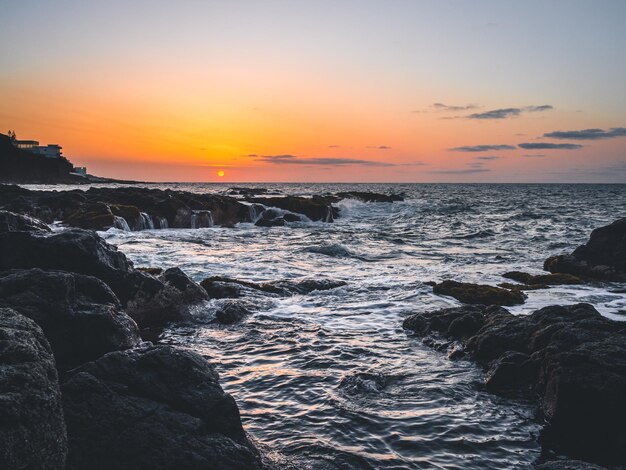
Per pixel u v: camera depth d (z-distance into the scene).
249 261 21.42
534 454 6.33
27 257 10.46
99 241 12.02
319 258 23.25
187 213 39.06
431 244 30.77
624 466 6.27
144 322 11.74
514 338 9.38
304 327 11.69
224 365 9.14
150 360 5.87
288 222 44.91
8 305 7.59
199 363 6.06
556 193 139.12
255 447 5.71
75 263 11.02
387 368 9.06
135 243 26.84
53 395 4.19
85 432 5.03
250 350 10.03
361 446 6.27
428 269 20.52
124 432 5.10
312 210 48.03
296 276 18.28
